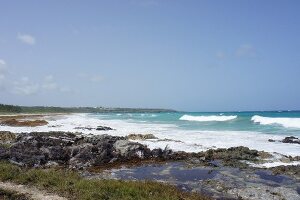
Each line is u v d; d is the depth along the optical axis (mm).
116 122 93750
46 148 31734
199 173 25812
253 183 22812
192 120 101250
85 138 38594
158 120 106438
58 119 107688
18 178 20547
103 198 17234
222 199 19438
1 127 66875
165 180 23656
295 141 41625
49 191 18531
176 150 36062
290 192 20859
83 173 25891
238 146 36656
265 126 68312
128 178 24281
